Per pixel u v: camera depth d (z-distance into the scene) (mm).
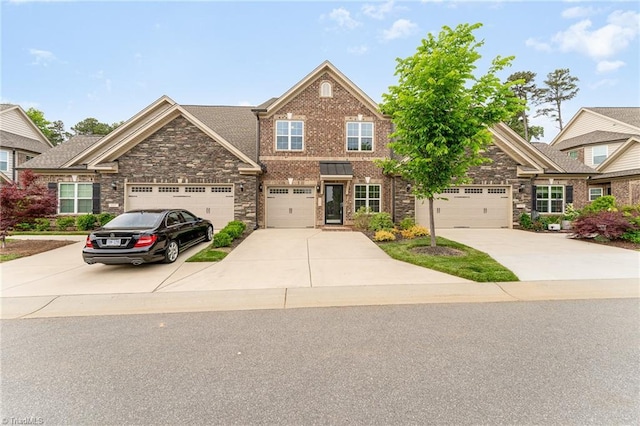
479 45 8477
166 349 3674
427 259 8289
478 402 2650
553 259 8516
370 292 5898
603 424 2377
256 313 4891
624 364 3260
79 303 5375
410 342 3803
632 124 23281
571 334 4016
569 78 42062
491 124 8906
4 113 22766
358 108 16062
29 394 2805
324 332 4129
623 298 5543
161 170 14438
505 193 15969
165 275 7082
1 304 5312
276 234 13508
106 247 7305
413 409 2566
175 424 2416
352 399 2705
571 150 25391
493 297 5629
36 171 15367
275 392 2812
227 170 14617
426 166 9031
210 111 20453
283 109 15820
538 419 2439
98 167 13945
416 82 8578
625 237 10992
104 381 3012
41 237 12797
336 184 16016
